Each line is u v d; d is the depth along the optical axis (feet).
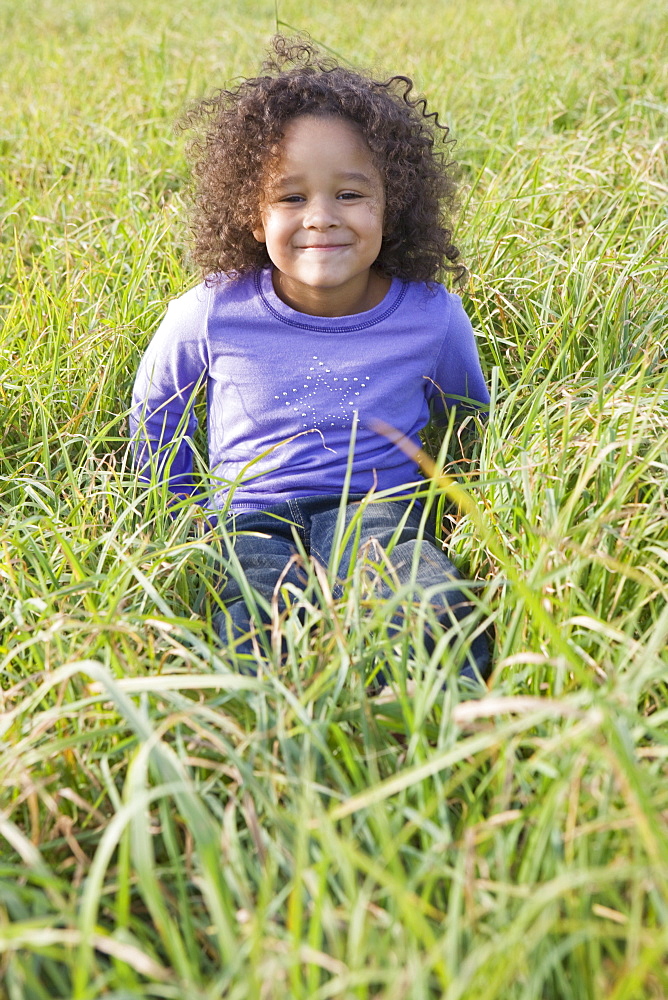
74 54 22.86
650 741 5.63
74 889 4.75
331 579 6.38
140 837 4.33
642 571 6.44
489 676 6.51
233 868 4.71
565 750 5.06
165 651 6.19
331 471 8.09
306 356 8.27
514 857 5.04
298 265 8.00
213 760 5.69
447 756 4.52
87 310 10.45
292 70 8.48
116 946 4.06
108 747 5.74
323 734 5.43
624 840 4.79
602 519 6.27
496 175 13.73
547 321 9.96
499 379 9.95
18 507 7.70
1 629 6.83
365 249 8.00
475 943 4.35
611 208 11.87
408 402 8.44
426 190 8.68
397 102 8.34
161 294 10.95
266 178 7.93
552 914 4.26
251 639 6.62
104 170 15.12
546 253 10.89
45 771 5.57
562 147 13.75
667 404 7.77
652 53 18.94
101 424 9.38
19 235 12.98
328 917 4.32
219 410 8.54
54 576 6.75
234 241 8.47
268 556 7.38
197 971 4.38
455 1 27.14
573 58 18.95
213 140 8.80
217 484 8.41
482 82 18.57
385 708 5.74
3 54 23.72
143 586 6.42
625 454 6.64
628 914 4.54
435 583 6.79
